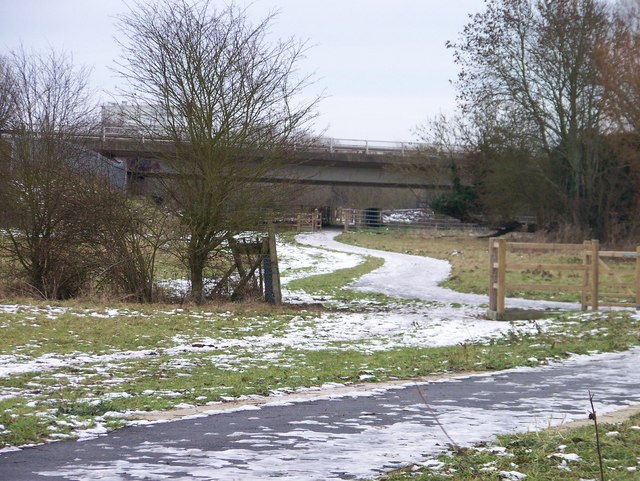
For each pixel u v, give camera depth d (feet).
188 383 46.68
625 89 190.90
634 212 204.03
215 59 91.25
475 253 183.73
